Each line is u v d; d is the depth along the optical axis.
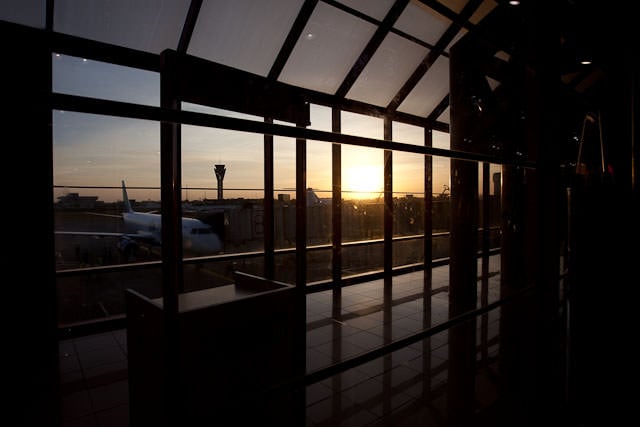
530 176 1.49
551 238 1.44
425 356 3.51
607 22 2.04
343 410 2.63
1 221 3.31
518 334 3.90
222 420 0.79
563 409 1.82
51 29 3.55
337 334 4.16
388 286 6.55
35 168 3.44
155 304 1.34
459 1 5.25
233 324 1.39
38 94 0.56
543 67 1.43
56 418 2.52
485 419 2.44
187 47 4.38
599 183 2.10
